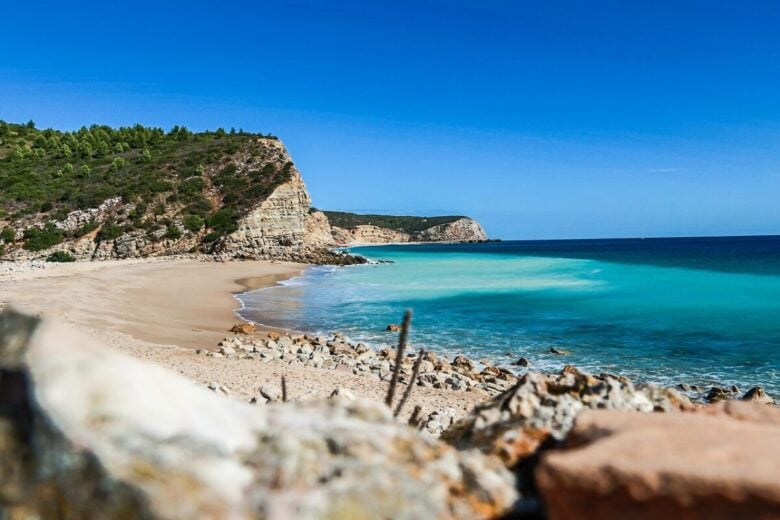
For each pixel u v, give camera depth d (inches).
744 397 657.6
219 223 3506.4
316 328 1179.9
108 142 4707.2
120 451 115.3
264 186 3782.0
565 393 207.8
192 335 993.5
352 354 894.4
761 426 150.3
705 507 117.1
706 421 152.3
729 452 131.1
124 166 3998.5
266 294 1775.3
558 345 984.3
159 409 125.9
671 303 1418.6
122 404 122.0
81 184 3690.9
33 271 1959.9
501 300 1546.5
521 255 4498.0
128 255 3238.2
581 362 865.5
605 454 132.0
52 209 3393.2
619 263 3046.3
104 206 3449.8
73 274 1857.8
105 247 3213.6
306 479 127.3
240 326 1075.3
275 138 4510.3
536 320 1226.6
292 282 2178.9
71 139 4616.1
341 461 135.1
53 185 3636.8
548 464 131.6
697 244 7317.9
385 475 134.5
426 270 2785.4
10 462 117.6
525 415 193.0
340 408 158.9
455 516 135.7
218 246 3412.9
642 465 123.6
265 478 125.4
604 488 123.9
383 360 845.2
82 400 120.1
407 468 140.6
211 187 3850.9
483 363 863.7
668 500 119.3
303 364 799.1
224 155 4148.6
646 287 1770.4
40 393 118.8
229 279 2199.8
